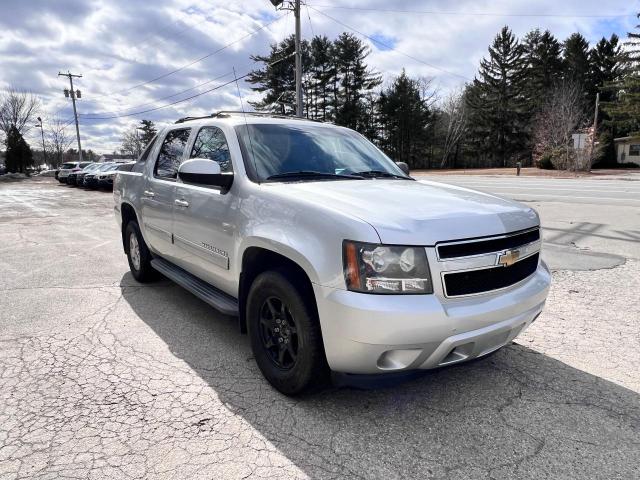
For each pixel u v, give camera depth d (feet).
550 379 10.57
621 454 7.95
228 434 8.44
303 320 8.83
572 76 175.63
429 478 7.37
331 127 14.15
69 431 8.48
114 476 7.30
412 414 9.17
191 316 14.47
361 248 7.84
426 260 7.85
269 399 9.66
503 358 11.63
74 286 17.78
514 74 183.21
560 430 8.65
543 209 39.96
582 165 112.98
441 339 7.92
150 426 8.67
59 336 12.88
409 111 187.83
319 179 11.20
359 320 7.74
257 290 9.91
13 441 8.18
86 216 42.32
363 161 12.99
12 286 17.76
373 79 185.78
